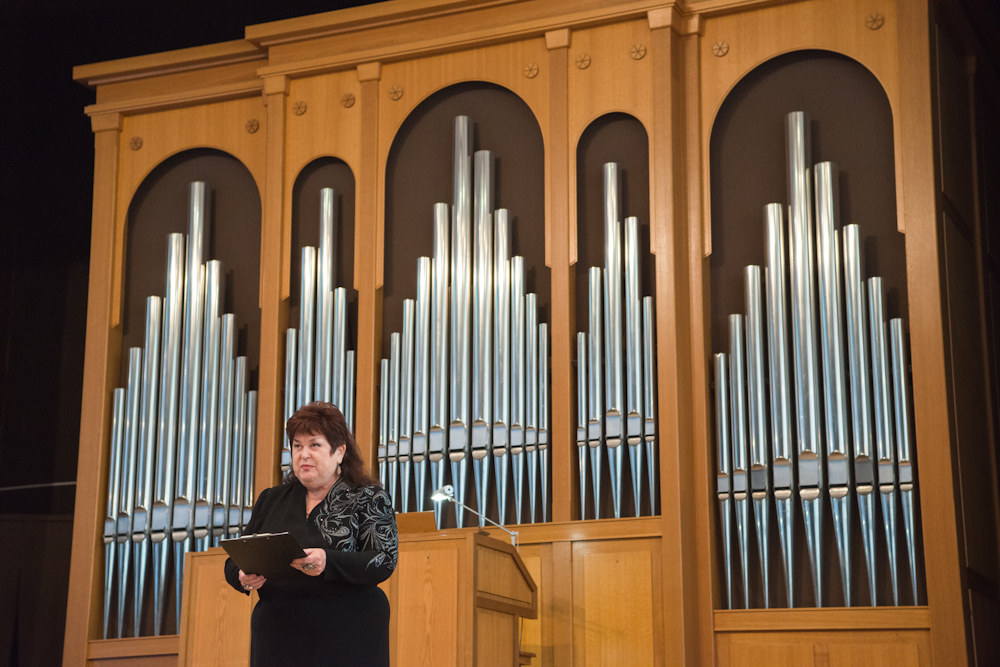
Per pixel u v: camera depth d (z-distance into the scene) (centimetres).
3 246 830
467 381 651
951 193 625
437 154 701
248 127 750
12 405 820
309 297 694
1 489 809
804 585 594
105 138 771
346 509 369
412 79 705
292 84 730
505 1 679
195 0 820
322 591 355
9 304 832
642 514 623
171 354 719
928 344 571
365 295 684
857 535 589
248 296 734
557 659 595
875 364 586
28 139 846
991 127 734
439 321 661
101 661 687
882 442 578
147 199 771
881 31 619
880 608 557
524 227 675
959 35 671
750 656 578
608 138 664
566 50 668
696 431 612
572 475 622
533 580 592
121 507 710
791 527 589
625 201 655
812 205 620
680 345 616
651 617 584
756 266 620
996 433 655
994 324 687
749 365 610
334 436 374
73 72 777
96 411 728
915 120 596
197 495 694
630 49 656
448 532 518
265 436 682
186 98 760
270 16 829
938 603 545
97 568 706
